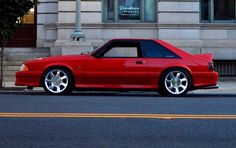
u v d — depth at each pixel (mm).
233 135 7113
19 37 22250
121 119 8273
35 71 12586
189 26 20719
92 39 20625
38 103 10430
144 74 12516
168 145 6473
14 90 14773
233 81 20344
